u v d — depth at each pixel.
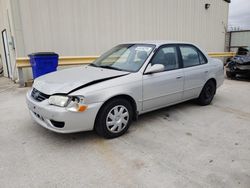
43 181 2.35
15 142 3.21
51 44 7.39
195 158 2.80
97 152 2.94
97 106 3.04
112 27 8.66
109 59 4.21
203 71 4.73
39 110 3.07
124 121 3.42
